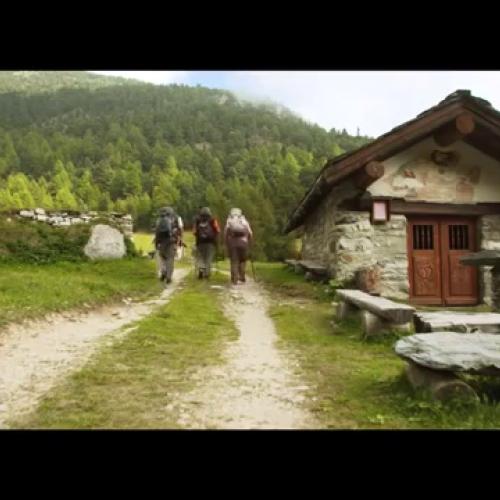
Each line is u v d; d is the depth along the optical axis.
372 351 6.81
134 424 4.11
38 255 15.40
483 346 4.70
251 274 15.92
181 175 104.50
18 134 139.62
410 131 11.52
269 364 6.10
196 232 14.52
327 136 148.88
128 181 106.69
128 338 7.09
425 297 12.43
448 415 4.26
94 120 158.62
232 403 4.64
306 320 9.12
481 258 7.77
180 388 5.03
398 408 4.52
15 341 6.84
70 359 6.09
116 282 12.87
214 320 8.88
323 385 5.23
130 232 17.75
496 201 12.80
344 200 12.21
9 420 4.18
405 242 12.27
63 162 122.94
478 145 12.60
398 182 12.42
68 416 4.26
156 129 148.62
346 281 11.91
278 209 52.84
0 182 102.88
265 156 116.62
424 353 4.61
